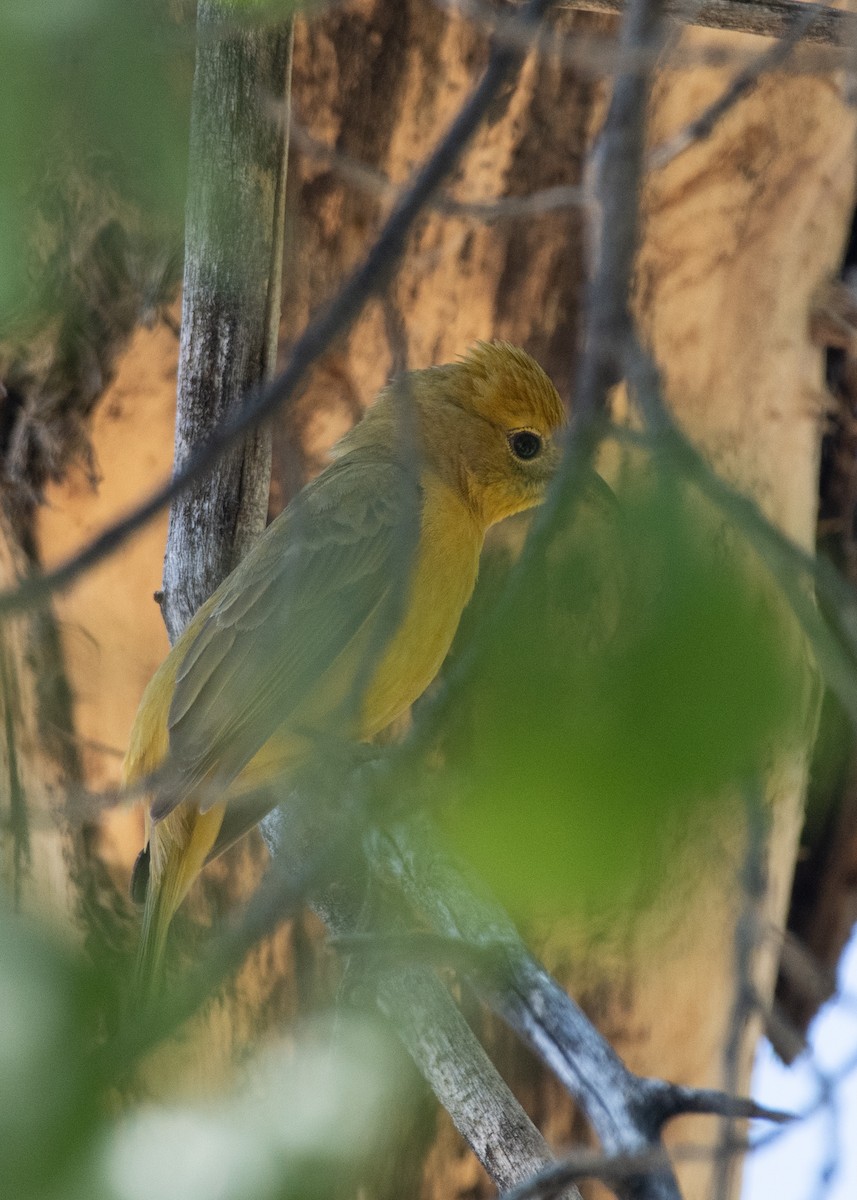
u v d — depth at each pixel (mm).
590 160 6062
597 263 4629
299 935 12125
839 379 15086
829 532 15688
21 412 12188
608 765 3033
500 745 3145
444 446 10883
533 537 3414
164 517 11891
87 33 3756
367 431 11227
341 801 8656
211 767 9891
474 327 12844
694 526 3154
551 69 12109
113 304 11266
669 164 12938
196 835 10094
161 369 11805
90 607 13047
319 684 9938
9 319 4828
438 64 12039
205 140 6223
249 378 9789
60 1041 3088
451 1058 7469
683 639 3008
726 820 3840
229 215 5820
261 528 10758
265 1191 3568
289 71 8273
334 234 12227
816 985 5227
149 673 13203
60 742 13430
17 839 4414
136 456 12375
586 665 3166
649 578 3113
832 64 9344
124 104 3852
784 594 3582
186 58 4211
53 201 4984
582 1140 13633
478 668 3355
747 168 13258
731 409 14070
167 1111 3578
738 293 13797
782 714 2984
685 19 8727
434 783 3820
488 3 9938
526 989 6500
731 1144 4098
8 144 3842
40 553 12820
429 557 10133
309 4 4895
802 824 15562
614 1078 5992
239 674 9914
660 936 12648
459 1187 12820
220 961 3510
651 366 4074
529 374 10961
